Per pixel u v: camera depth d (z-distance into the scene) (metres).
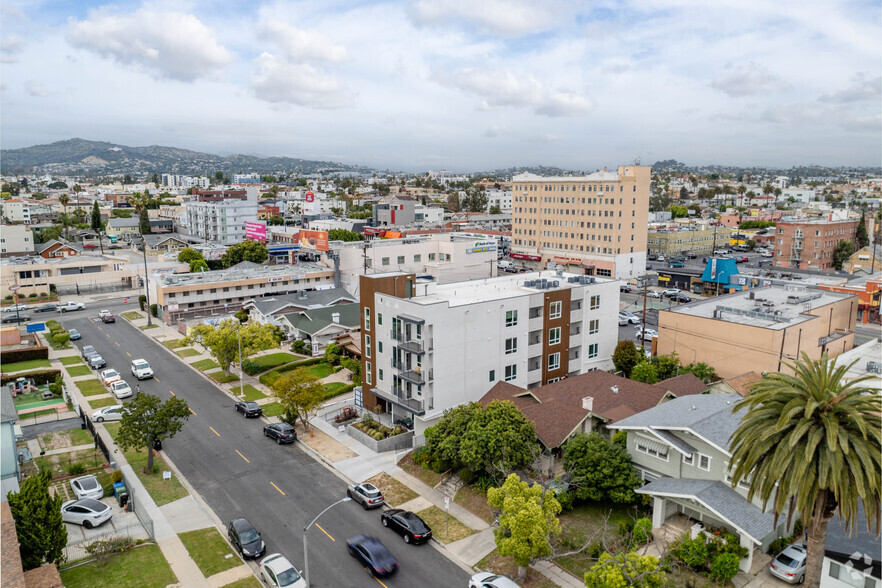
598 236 135.88
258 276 106.38
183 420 56.59
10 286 108.69
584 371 63.47
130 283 127.38
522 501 31.38
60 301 112.19
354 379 64.75
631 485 38.28
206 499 42.34
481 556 35.22
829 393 24.31
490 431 39.88
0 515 31.31
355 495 41.97
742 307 66.06
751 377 54.78
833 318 69.44
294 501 42.06
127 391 62.59
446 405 51.38
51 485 44.03
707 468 36.03
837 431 23.56
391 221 190.00
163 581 32.81
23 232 152.12
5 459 38.75
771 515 33.03
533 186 150.50
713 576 31.25
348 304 89.19
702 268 142.12
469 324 52.00
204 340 66.19
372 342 55.97
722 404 40.44
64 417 57.66
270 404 60.66
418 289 58.47
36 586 28.25
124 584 32.41
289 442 51.62
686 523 36.09
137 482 44.72
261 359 74.44
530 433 40.94
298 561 35.00
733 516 32.19
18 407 59.97
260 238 156.62
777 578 31.47
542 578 32.78
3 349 76.81
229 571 33.94
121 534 37.47
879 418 24.44
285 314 84.56
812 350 61.00
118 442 44.56
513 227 158.38
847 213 156.12
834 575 28.88
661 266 148.88
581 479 38.50
